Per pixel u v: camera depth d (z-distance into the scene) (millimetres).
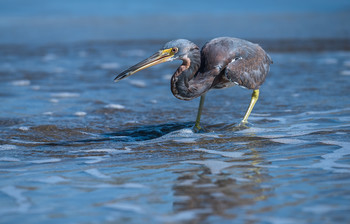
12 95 16266
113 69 21453
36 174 8289
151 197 6988
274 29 34375
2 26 40250
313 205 6473
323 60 22219
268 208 6430
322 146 9562
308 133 10719
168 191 7223
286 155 9055
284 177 7707
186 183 7570
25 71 21000
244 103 14766
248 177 7785
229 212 6355
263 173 7973
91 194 7172
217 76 11930
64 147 10383
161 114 13648
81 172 8352
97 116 13453
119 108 14438
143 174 8125
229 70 11688
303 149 9422
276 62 22125
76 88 17500
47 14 48281
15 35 34625
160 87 17719
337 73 18938
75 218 6270
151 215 6324
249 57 12133
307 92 15758
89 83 18453
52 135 11477
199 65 11602
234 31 33312
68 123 12609
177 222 6086
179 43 11414
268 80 18188
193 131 11711
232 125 12117
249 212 6324
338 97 14797
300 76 18672
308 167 8188
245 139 10531
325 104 13930
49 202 6863
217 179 7734
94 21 43188
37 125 12336
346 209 6301
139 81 18922
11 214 6434
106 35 33875
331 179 7508
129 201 6844
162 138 11133
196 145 10203
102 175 8141
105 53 26172
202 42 27812
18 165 8945
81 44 29844
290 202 6613
